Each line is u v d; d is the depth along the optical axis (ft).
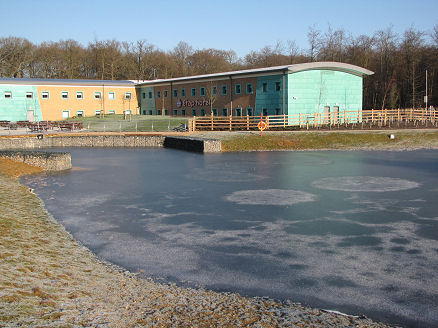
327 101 159.94
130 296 26.61
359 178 71.72
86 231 43.29
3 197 54.24
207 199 57.47
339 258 34.96
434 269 32.50
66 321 21.42
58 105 216.33
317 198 57.00
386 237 40.24
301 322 23.67
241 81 170.50
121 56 319.88
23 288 25.00
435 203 53.36
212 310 24.97
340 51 271.69
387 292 28.66
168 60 339.57
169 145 131.85
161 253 36.63
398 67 241.76
